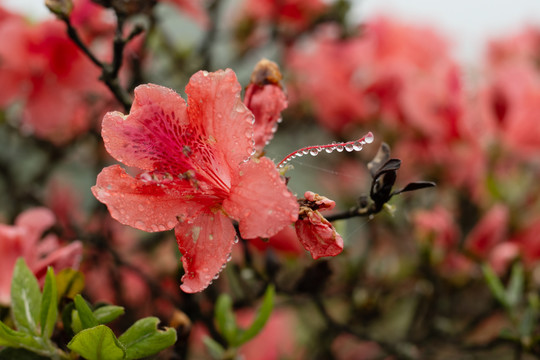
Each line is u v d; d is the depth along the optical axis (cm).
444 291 52
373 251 60
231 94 31
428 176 57
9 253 35
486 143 55
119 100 35
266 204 30
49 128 48
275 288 41
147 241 55
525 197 58
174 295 46
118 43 34
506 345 44
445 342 50
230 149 31
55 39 45
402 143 57
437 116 53
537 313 42
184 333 34
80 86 47
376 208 32
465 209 57
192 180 31
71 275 33
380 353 58
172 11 57
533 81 55
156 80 54
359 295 51
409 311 61
